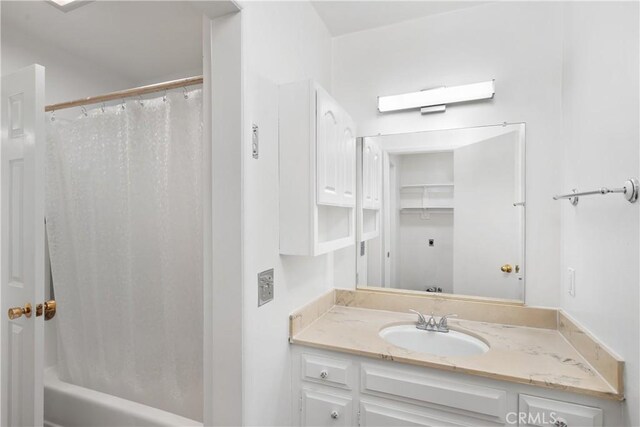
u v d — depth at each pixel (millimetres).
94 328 1846
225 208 1188
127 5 1688
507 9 1710
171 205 1624
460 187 1810
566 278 1527
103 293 1808
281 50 1447
